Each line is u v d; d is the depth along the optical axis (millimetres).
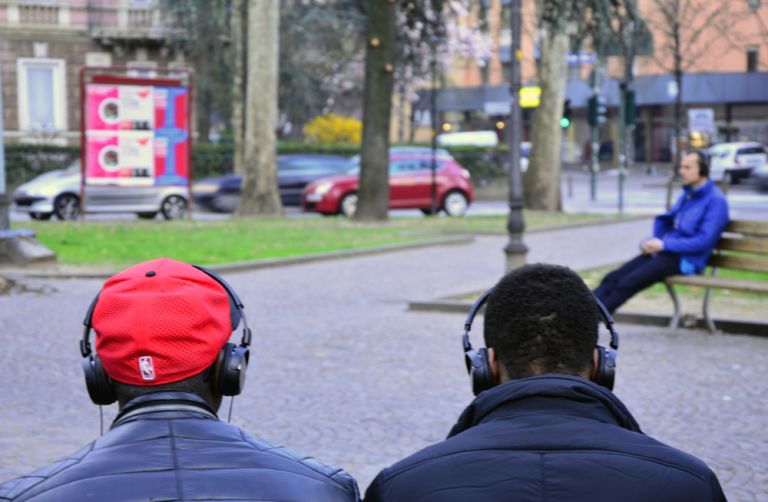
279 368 11297
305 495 2373
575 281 2711
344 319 14742
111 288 2598
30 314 14945
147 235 26609
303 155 43375
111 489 2287
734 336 13008
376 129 32219
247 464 2414
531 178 39188
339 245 24656
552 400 2576
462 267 21406
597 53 33094
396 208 39094
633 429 2662
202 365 2551
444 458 2508
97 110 31188
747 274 19906
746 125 85875
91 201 33125
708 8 72875
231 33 51219
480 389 2896
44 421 9148
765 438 8492
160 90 31656
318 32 53781
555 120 38688
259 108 35562
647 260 13062
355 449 8273
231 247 24109
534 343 2645
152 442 2432
